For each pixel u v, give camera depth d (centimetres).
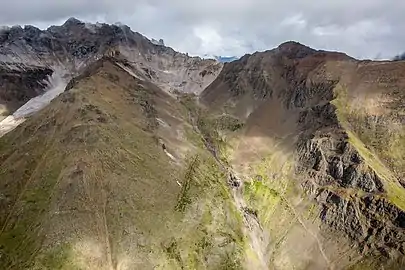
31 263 15162
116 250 16238
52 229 16162
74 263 15300
